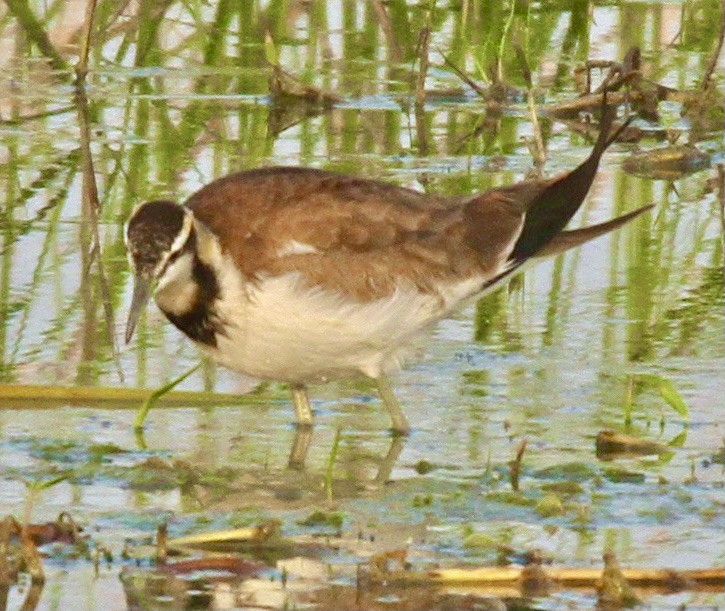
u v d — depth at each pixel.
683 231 16.34
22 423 12.20
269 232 11.72
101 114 18.75
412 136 18.42
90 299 14.47
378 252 11.94
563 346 13.89
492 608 9.02
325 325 11.74
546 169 17.30
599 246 16.06
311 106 19.17
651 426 12.18
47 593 9.18
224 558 9.61
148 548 9.84
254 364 11.99
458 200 12.59
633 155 17.89
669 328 14.23
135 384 12.97
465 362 13.56
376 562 9.38
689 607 9.02
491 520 10.35
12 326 13.89
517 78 20.16
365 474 11.30
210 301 11.73
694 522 10.30
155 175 16.89
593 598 9.15
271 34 19.77
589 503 10.59
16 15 21.12
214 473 11.13
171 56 20.53
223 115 18.88
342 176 12.29
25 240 15.52
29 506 9.78
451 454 11.67
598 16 22.05
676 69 20.39
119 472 11.13
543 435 12.02
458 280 12.22
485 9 21.62
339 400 12.90
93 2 19.16
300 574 9.48
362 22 21.61
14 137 17.97
